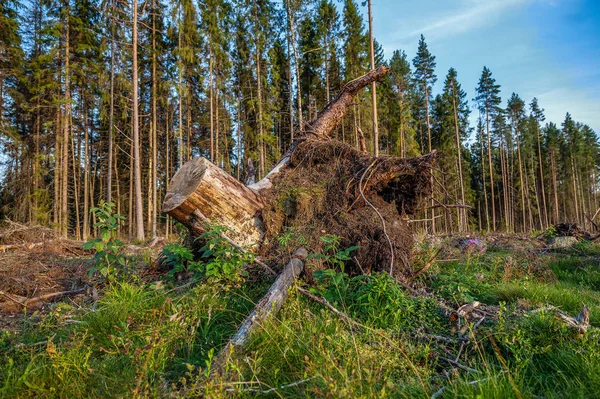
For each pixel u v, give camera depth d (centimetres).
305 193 452
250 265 386
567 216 4600
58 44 1611
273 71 2112
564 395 189
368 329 252
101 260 377
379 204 482
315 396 177
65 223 1650
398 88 2902
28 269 443
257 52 2091
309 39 2295
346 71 2306
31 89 1592
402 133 2692
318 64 2311
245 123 2383
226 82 2314
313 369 190
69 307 316
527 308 324
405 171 473
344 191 462
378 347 233
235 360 200
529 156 4269
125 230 2420
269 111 2216
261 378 201
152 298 312
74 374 201
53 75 1639
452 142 3309
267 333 231
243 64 2405
